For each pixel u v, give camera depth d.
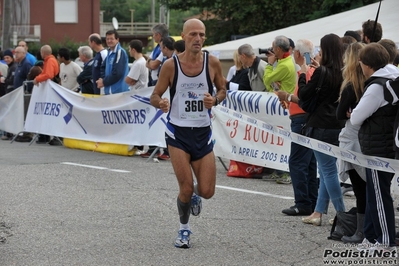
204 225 9.45
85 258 7.83
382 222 7.78
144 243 8.49
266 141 13.13
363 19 21.14
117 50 16.44
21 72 20.48
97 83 16.61
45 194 11.56
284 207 10.66
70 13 76.56
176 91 8.10
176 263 7.67
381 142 7.59
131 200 11.08
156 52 15.78
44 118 18.61
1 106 20.59
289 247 8.35
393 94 7.44
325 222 9.70
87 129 17.22
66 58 19.02
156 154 15.64
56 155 16.41
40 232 9.02
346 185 11.74
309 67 9.64
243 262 7.72
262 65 13.40
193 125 8.12
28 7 68.62
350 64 8.04
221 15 43.44
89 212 10.20
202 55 8.16
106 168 14.33
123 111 16.05
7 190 11.92
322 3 37.97
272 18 41.28
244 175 13.52
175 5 44.94
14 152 17.12
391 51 8.20
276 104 12.90
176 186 12.31
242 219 9.82
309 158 10.05
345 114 8.17
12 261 7.71
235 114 9.54
